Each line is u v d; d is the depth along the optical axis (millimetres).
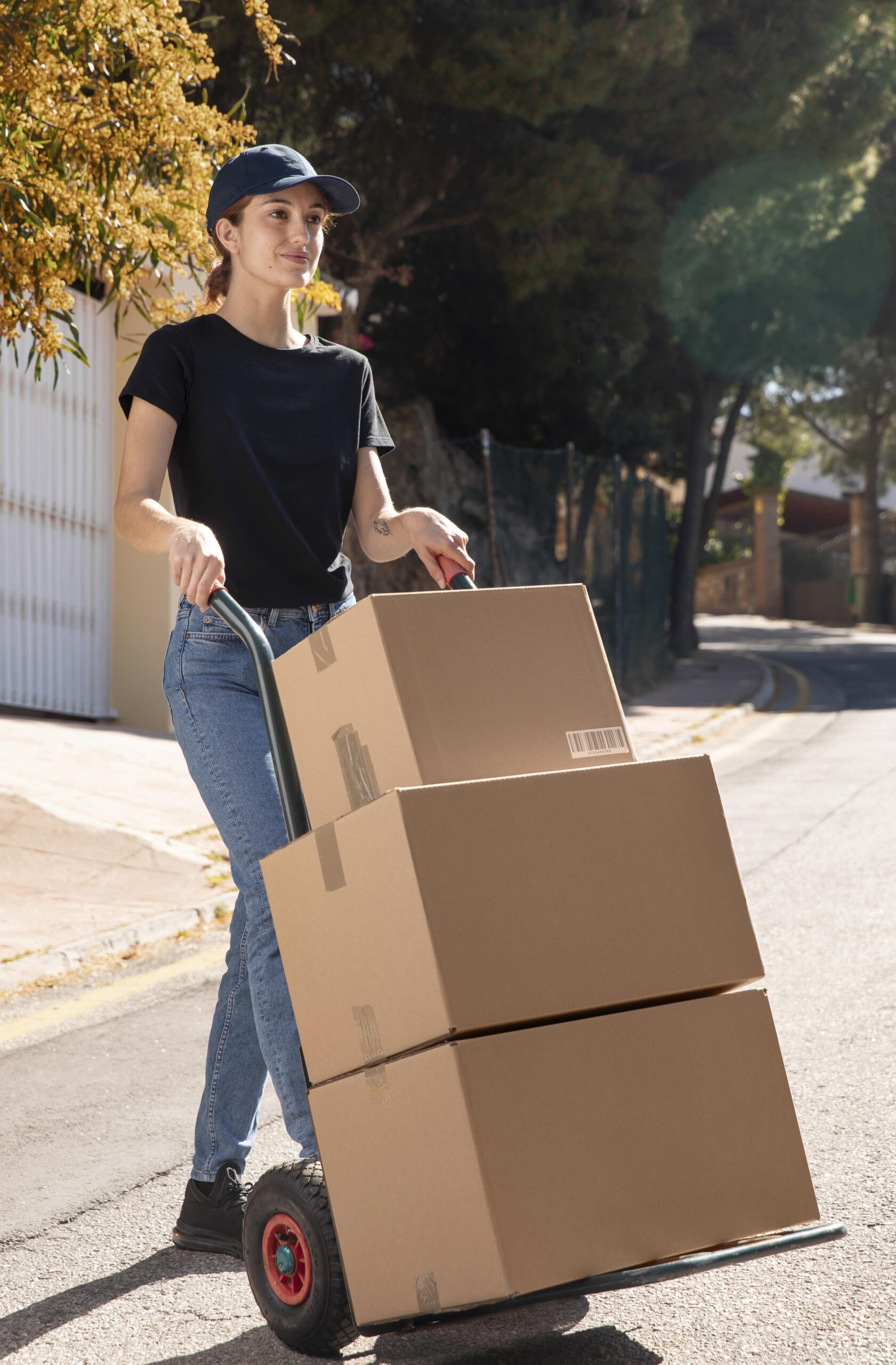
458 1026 1874
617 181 15102
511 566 14484
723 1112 2055
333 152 14586
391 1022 1985
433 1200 1936
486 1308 1923
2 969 4801
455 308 17781
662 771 2121
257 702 2574
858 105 17625
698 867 2115
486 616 2176
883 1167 2955
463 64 13438
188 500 2605
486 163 14797
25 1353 2330
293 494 2600
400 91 13422
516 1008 1918
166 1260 2711
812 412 43469
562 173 14578
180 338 2562
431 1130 1926
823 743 11711
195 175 4953
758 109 16000
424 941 1896
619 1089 1974
